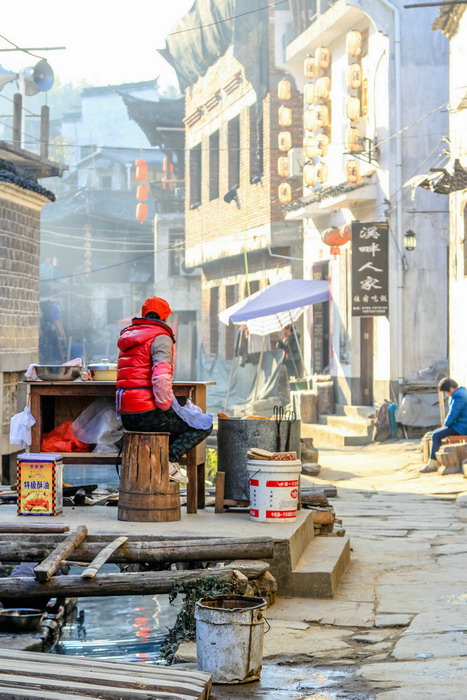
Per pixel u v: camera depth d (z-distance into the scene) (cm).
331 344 2902
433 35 2464
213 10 3675
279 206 3306
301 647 730
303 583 888
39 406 1050
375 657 708
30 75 2172
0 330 1853
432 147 2444
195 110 4241
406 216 2425
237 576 801
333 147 2869
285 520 975
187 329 4734
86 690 576
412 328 2428
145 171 5022
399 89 2450
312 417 2841
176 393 1046
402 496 1639
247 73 3434
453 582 959
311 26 2856
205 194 4122
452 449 1873
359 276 2422
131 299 6475
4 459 1881
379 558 1093
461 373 2109
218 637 650
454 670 661
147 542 859
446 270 2444
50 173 2167
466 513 1441
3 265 1870
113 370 1046
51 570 779
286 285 2892
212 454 2131
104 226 6544
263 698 619
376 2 2480
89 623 955
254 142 3528
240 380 3712
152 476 962
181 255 4759
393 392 2434
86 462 1041
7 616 870
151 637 899
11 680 587
